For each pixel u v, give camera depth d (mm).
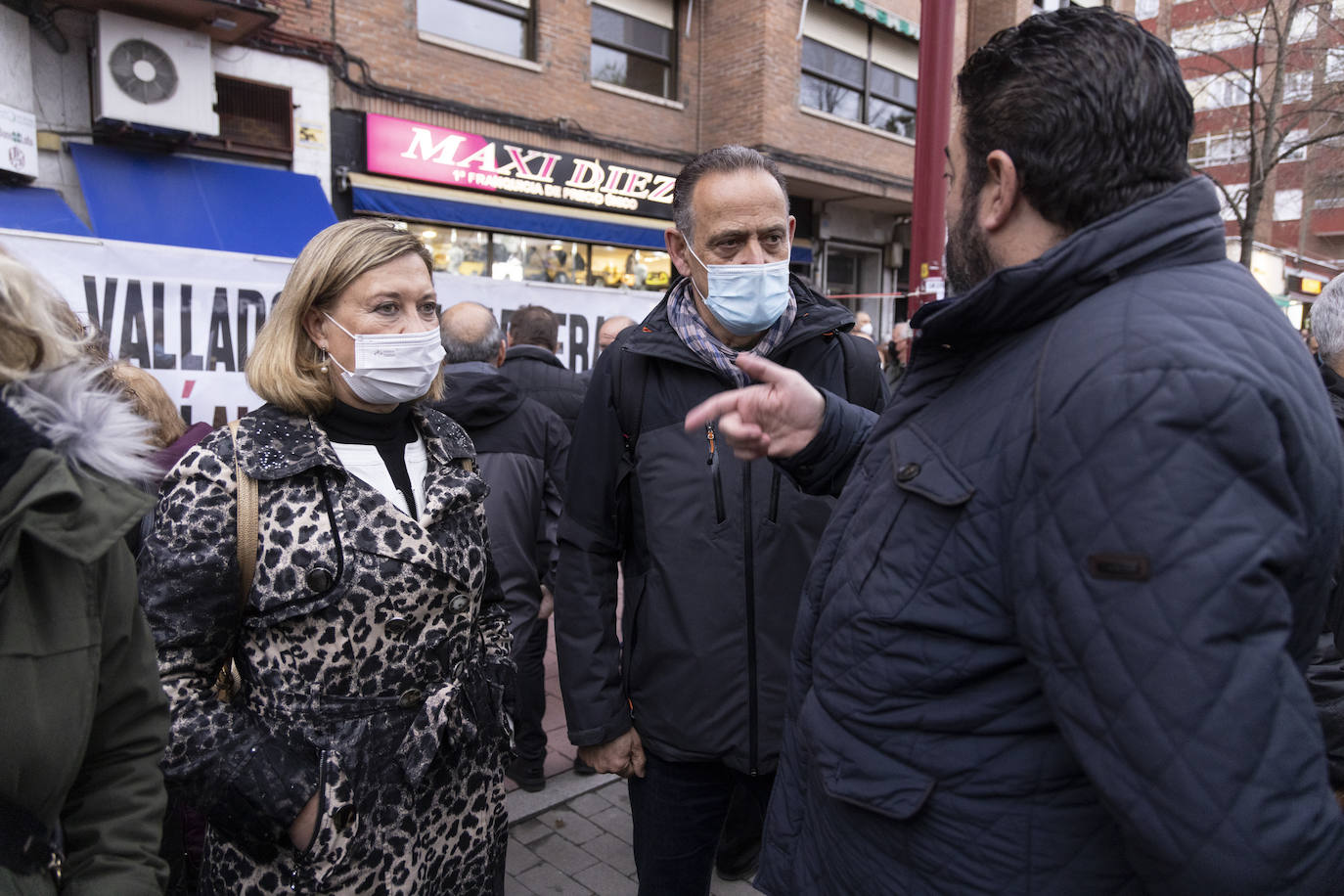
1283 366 811
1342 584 1774
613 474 1949
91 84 6426
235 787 1338
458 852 1592
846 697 1047
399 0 8055
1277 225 23672
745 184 1782
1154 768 736
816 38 11445
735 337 1903
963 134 1047
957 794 958
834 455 1462
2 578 919
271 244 6848
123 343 4309
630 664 1917
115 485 1045
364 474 1588
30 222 5887
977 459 935
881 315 13789
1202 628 720
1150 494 751
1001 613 906
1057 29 960
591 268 9914
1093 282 900
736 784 1962
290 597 1414
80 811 1110
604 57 10023
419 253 1651
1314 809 723
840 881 1114
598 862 2869
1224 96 13086
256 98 7230
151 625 1382
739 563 1775
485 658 1724
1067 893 907
